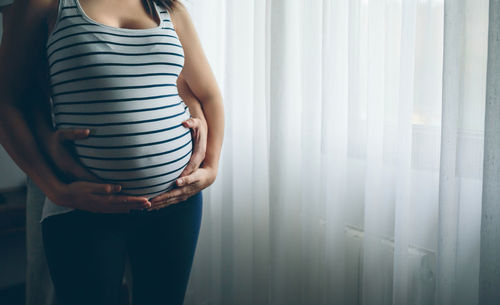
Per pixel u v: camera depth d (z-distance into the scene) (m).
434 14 1.17
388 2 1.25
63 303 0.97
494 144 0.99
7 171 2.16
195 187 1.09
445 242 1.10
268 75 1.60
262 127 1.69
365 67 1.35
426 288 1.24
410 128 1.20
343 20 1.38
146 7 1.05
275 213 1.57
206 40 1.90
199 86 1.19
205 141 1.14
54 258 0.96
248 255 1.89
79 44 0.90
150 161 0.98
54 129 1.02
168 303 1.10
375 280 1.33
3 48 0.90
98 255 0.96
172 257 1.08
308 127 1.48
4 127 0.91
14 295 2.11
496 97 0.98
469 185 1.11
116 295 1.01
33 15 0.91
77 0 0.93
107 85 0.91
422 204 1.23
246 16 1.76
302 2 1.46
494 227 1.01
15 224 1.83
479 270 1.08
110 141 0.94
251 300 1.89
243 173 1.84
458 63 1.06
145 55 0.96
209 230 2.00
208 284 2.05
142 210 1.01
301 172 1.52
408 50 1.18
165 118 1.00
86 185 0.92
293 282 1.60
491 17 0.97
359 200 1.43
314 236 1.53
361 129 1.38
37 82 0.99
